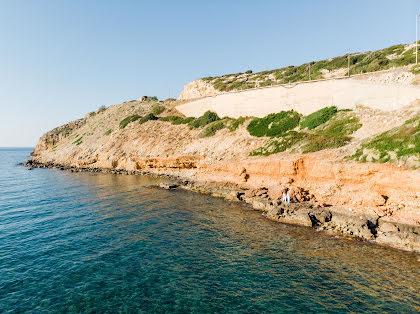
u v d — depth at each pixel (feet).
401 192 72.59
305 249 61.16
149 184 146.92
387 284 46.62
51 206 98.53
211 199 111.55
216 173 142.00
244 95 195.42
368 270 51.57
